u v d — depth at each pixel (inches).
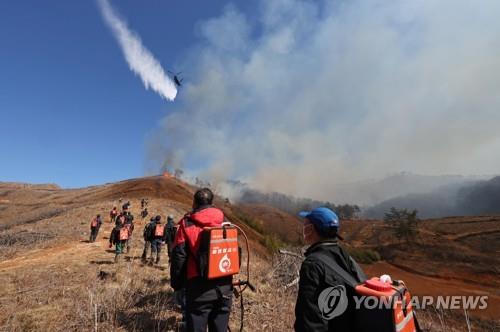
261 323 210.1
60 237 684.1
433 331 205.3
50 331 179.2
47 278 307.1
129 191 2196.1
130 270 338.6
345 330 76.9
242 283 145.6
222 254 128.5
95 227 647.8
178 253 129.0
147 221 954.7
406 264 2662.4
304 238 96.7
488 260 2429.9
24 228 908.6
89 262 415.5
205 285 127.0
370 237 4040.4
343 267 84.2
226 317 133.0
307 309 77.4
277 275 350.6
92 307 204.1
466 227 3799.2
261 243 1529.3
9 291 263.4
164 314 208.8
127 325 188.2
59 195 3316.9
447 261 2610.7
